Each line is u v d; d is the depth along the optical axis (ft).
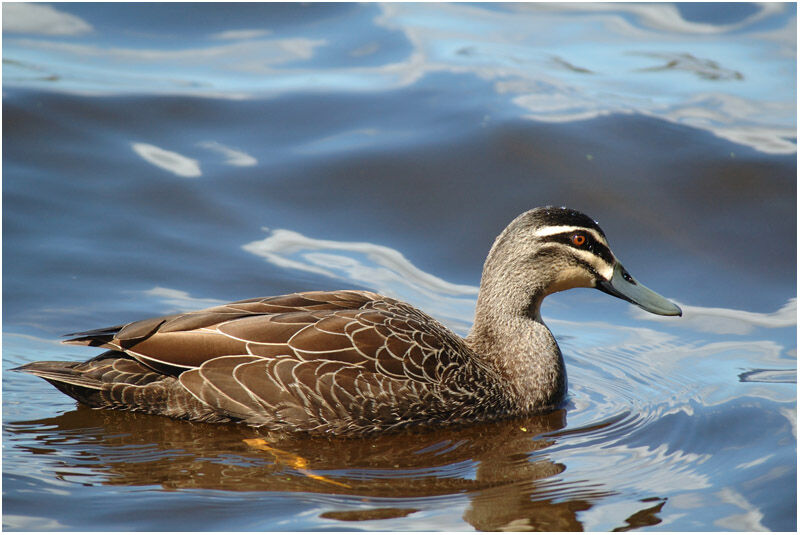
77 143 58.39
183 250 50.75
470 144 58.49
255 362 34.94
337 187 56.18
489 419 37.63
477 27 72.28
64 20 70.69
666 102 62.18
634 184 55.57
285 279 48.67
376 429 35.73
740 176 55.67
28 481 32.07
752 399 39.24
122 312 45.42
